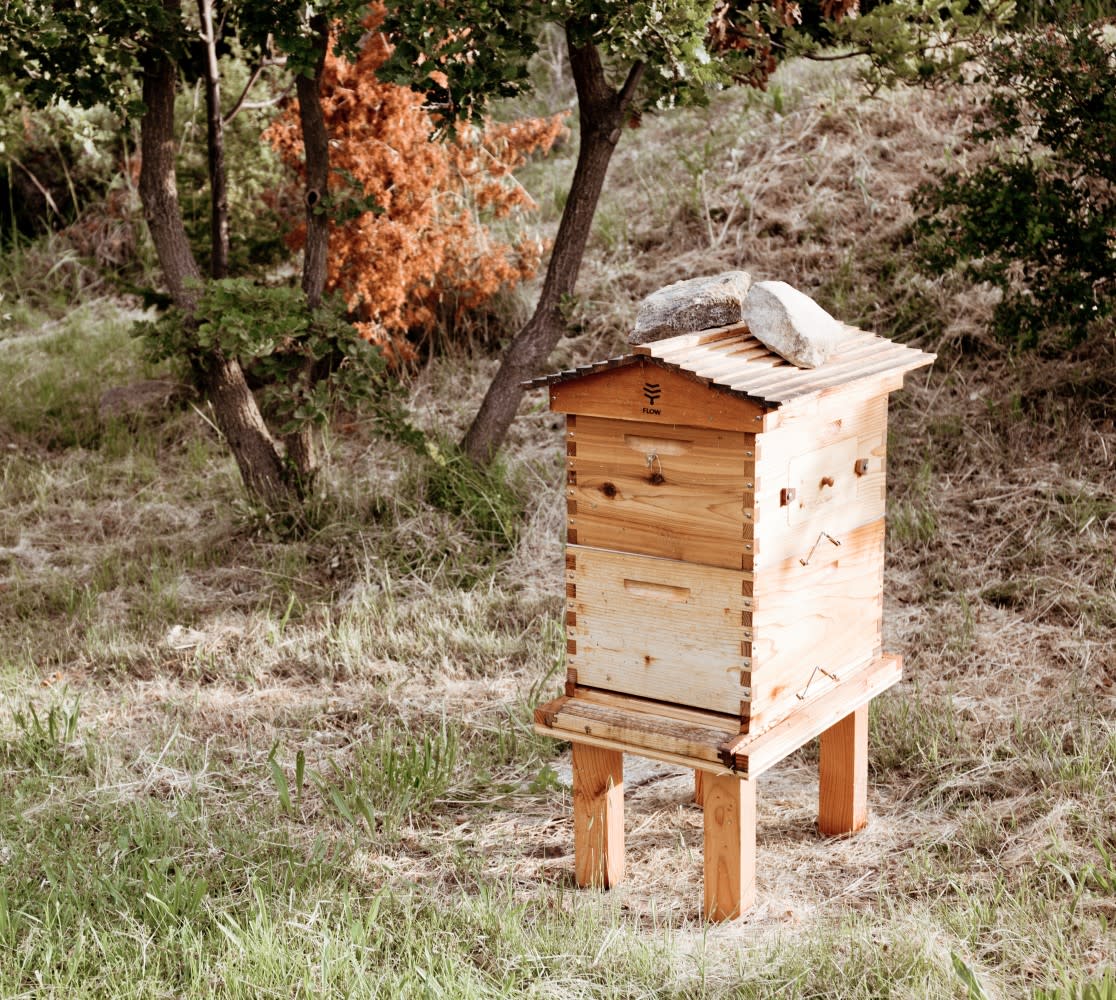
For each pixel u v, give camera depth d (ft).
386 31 18.76
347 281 25.13
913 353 12.60
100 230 36.42
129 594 20.26
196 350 21.26
